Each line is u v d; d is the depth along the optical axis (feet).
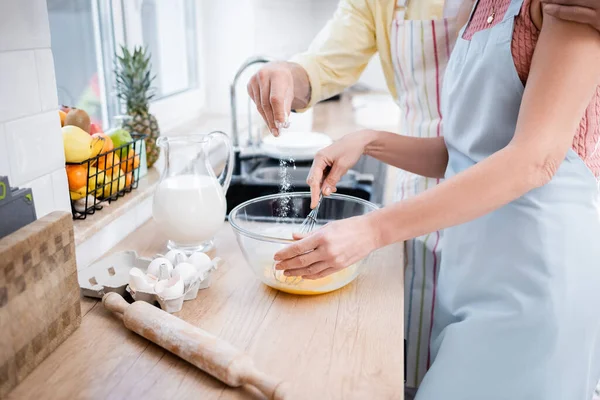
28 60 2.99
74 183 3.63
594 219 3.10
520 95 3.06
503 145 3.19
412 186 4.75
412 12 4.47
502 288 3.16
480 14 3.40
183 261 3.25
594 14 2.49
